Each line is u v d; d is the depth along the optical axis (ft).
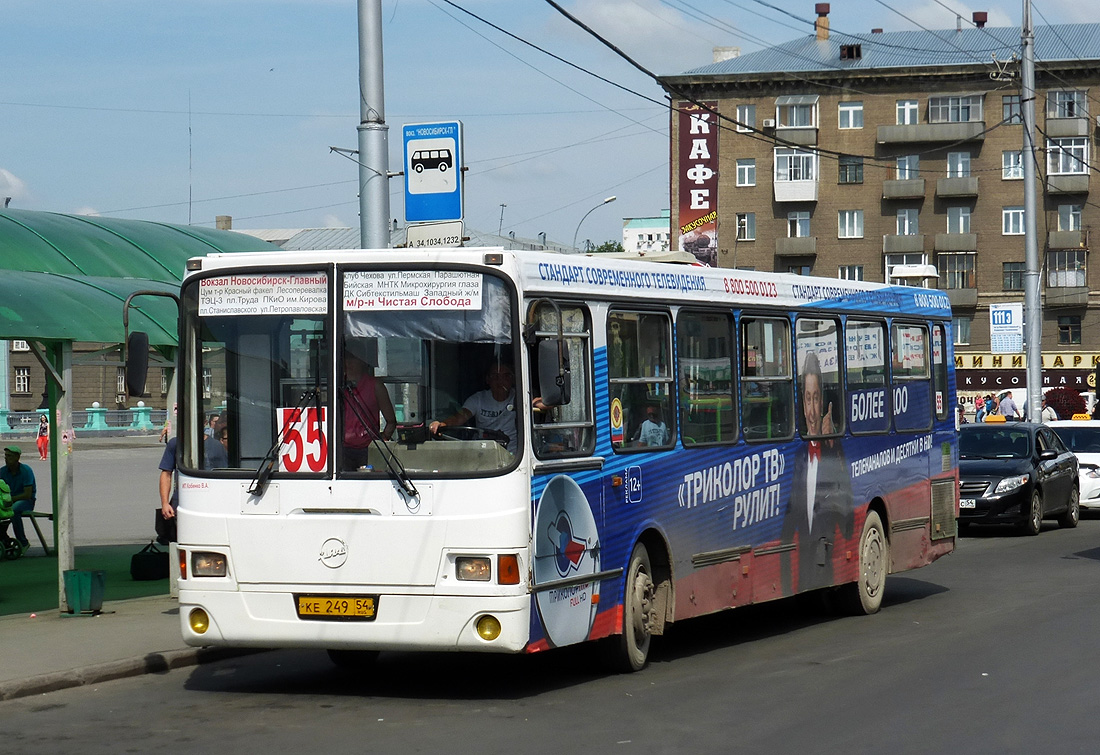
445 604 31.40
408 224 52.70
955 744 27.99
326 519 32.07
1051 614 47.42
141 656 38.11
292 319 32.94
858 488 48.73
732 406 41.39
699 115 249.96
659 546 37.86
